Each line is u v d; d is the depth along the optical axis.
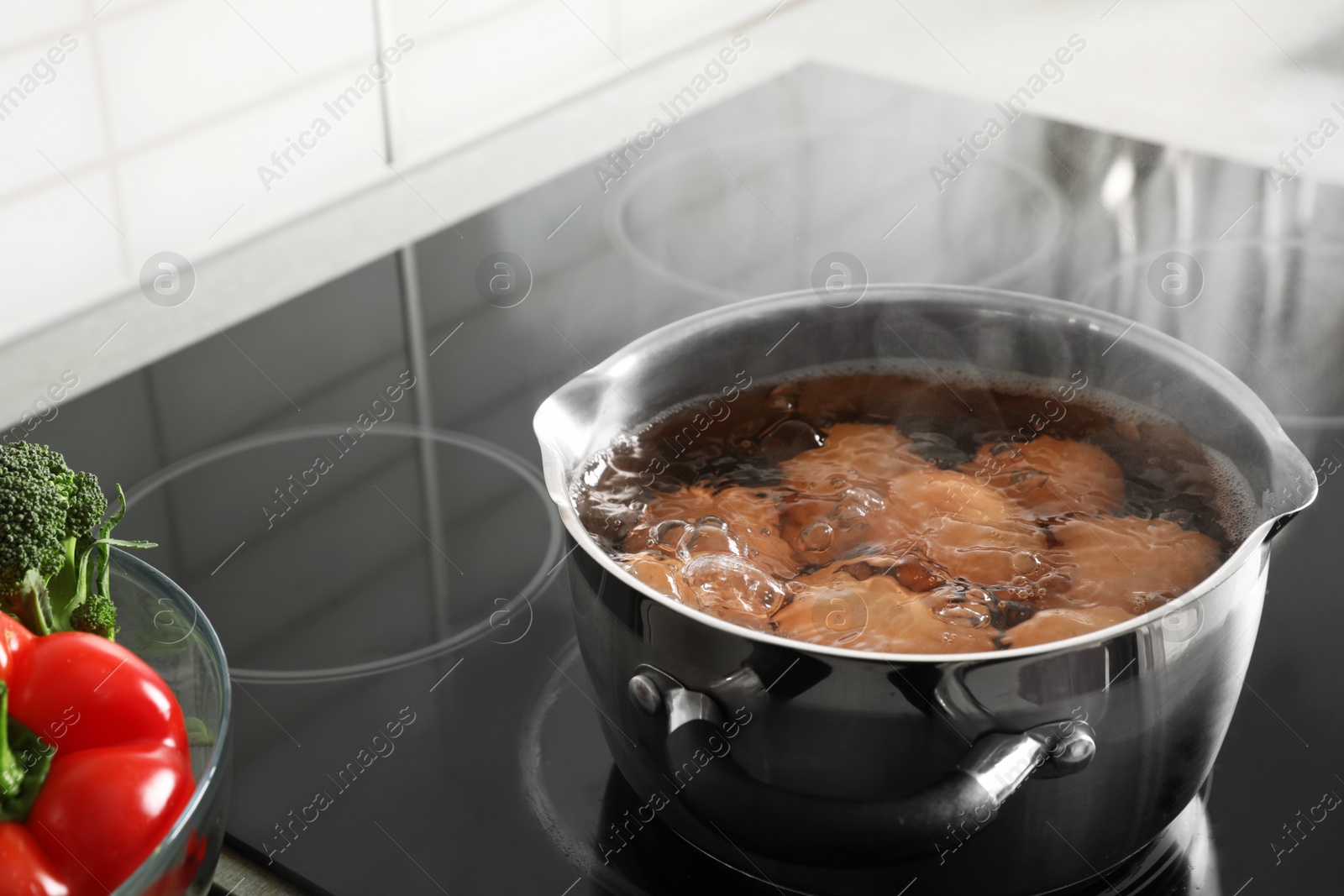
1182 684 0.70
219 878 0.77
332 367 1.02
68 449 0.97
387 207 1.19
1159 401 0.80
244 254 1.12
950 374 0.84
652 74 1.41
